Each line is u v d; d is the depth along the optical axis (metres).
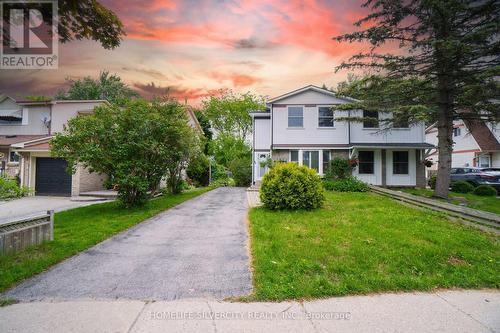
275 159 17.89
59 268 4.34
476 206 9.80
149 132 9.59
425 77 11.90
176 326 2.76
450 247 5.15
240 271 4.21
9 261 4.44
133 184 9.09
